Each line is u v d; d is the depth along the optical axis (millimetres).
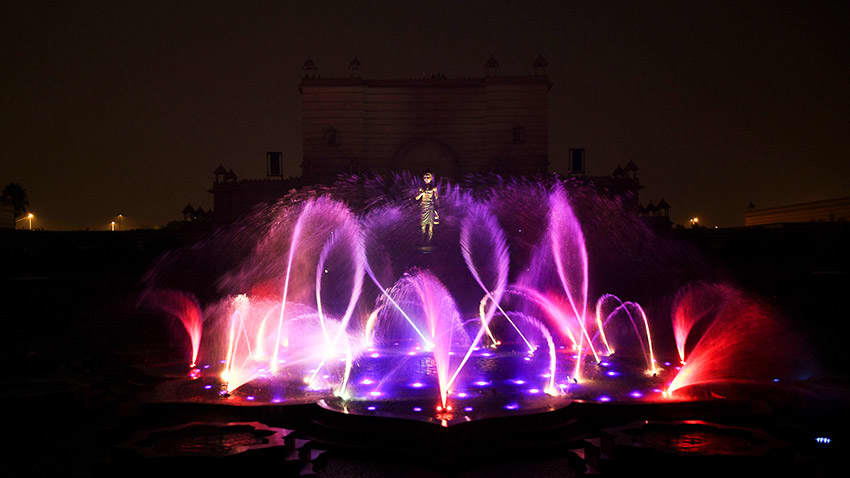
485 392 12141
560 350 17672
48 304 24141
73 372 15438
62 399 11867
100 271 29328
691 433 9391
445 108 41062
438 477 8766
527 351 17422
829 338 18547
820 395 12172
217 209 37469
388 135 41094
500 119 40688
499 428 9797
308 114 40844
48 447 10344
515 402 11250
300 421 10914
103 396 12898
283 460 8773
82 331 21875
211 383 13695
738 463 8125
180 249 31016
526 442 9758
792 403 11875
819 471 8734
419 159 40656
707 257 30125
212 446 8883
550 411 10289
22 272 28969
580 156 39344
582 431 10453
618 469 8508
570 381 13289
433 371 14375
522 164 40438
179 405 11547
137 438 9203
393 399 11531
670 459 8234
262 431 9492
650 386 12812
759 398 12195
